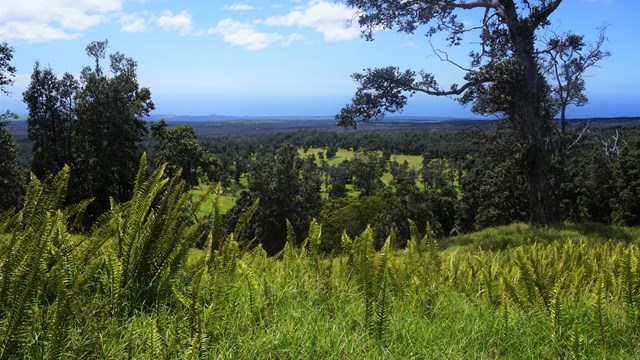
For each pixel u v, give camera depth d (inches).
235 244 112.8
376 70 859.4
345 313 115.9
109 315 89.7
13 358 71.4
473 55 846.5
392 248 139.1
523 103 797.2
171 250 107.3
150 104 1686.8
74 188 1472.7
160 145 1755.7
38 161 1497.3
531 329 119.7
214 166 1738.4
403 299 132.1
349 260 142.2
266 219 1891.0
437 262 152.9
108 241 116.0
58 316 72.1
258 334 95.8
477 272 165.3
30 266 78.1
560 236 533.3
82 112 1523.1
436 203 2546.8
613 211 1726.1
